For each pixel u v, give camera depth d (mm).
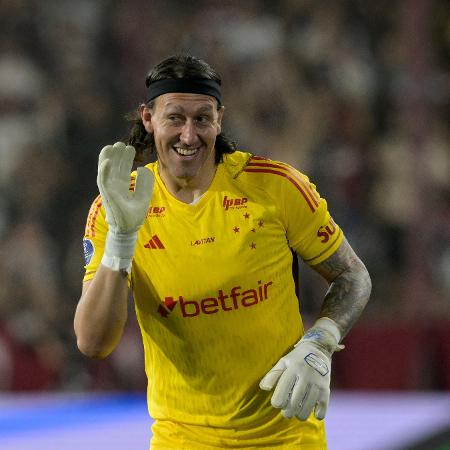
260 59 34156
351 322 11578
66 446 21156
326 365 11039
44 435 22219
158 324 11352
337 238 11695
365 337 28062
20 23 35812
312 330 11391
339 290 11703
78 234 32062
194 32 34375
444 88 31000
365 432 21188
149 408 12016
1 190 32938
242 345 11234
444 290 28781
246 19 35031
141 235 11219
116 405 25547
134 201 10758
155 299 11219
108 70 34156
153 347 11594
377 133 31750
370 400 25062
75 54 34906
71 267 31562
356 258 11969
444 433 21297
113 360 28141
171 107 10828
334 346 11312
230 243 11070
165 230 11164
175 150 10969
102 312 10844
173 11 34875
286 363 10953
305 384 10758
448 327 27906
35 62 35656
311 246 11562
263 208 11195
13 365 28266
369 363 27984
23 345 28484
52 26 35719
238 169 11383
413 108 30844
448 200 30094
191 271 11062
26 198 32531
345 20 34656
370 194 30453
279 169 11398
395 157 30469
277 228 11273
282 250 11367
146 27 34188
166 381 11641
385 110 32125
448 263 29203
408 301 28609
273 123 32938
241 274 11062
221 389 11383
